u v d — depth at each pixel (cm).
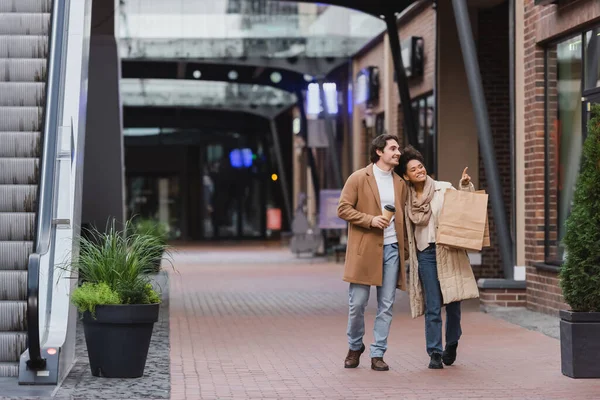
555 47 1622
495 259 2266
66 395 891
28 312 865
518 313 1617
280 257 3681
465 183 1090
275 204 5647
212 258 3644
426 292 1066
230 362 1116
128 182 5719
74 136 1090
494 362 1109
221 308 1769
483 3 2208
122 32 3466
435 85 2294
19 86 1270
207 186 5694
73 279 1020
